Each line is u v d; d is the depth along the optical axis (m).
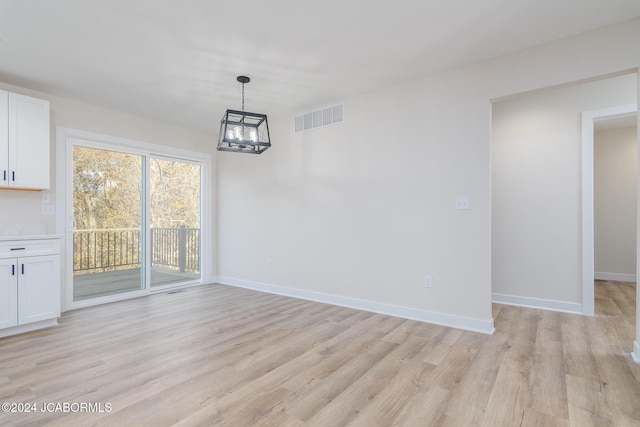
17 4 2.12
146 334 2.94
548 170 3.72
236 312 3.63
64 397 1.90
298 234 4.34
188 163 5.10
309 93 3.69
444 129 3.20
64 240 3.71
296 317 3.45
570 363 2.32
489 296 2.95
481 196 3.00
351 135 3.84
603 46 2.46
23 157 3.20
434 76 3.25
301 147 4.32
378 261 3.61
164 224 4.84
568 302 3.60
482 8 2.21
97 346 2.66
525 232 3.83
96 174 4.06
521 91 2.80
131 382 2.07
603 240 5.61
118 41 2.59
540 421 1.68
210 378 2.13
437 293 3.23
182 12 2.23
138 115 4.37
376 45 2.69
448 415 1.74
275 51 2.76
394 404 1.84
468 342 2.73
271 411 1.77
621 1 2.14
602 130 5.58
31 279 3.02
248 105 4.06
